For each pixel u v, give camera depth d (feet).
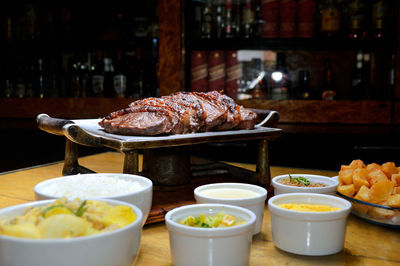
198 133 4.05
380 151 7.97
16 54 8.83
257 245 2.94
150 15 8.34
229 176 4.86
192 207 2.79
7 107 8.74
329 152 8.16
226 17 8.15
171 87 8.05
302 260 2.68
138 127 3.77
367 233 3.16
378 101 7.80
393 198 3.16
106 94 8.57
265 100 8.04
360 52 8.27
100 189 2.83
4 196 4.02
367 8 7.87
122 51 8.52
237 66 8.29
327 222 2.68
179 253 2.46
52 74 8.77
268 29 8.08
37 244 1.83
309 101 7.91
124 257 2.07
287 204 2.92
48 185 2.96
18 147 9.04
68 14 8.67
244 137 4.10
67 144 4.47
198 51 8.25
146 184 3.02
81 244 1.88
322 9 7.93
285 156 8.29
